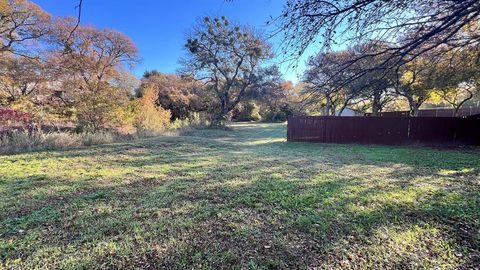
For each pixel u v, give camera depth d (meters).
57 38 14.13
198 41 19.38
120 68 19.17
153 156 7.04
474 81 10.30
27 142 7.19
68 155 6.64
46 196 3.54
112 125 10.90
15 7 14.00
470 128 10.48
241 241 2.36
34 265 1.94
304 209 3.12
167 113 15.09
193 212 3.03
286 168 5.63
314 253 2.17
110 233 2.48
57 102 14.05
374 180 4.55
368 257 2.12
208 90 23.80
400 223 2.74
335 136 11.77
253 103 32.97
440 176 4.90
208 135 14.85
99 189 3.92
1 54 14.26
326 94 2.73
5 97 13.59
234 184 4.26
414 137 10.92
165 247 2.23
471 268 1.99
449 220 2.82
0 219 2.75
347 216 2.92
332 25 2.30
